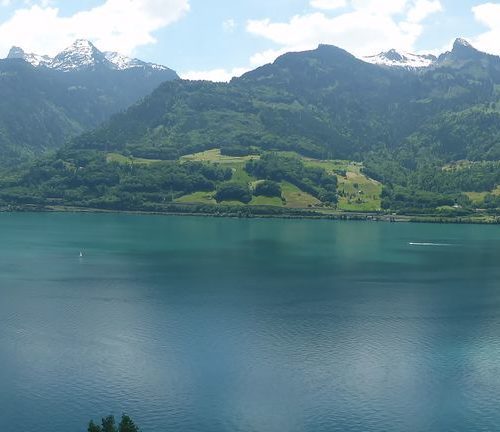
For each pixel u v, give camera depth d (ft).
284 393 369.30
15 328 485.56
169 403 354.33
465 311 557.74
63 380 383.04
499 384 387.14
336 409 351.25
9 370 397.80
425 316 538.06
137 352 431.84
